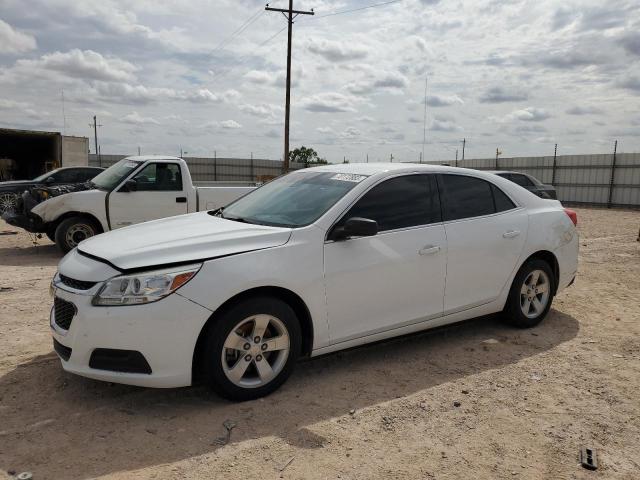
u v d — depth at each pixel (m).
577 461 3.00
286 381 3.92
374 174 4.38
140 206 9.58
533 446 3.15
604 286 7.35
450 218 4.64
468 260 4.65
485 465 2.94
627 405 3.69
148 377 3.31
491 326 5.39
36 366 4.17
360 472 2.84
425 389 3.89
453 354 4.61
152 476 2.77
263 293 3.65
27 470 2.79
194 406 3.55
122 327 3.25
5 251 10.10
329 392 3.81
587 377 4.16
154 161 9.72
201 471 2.82
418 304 4.39
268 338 3.70
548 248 5.26
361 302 4.05
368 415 3.48
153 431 3.22
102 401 3.60
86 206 9.22
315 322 3.84
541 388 3.94
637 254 10.33
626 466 2.96
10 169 31.42
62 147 26.03
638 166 28.34
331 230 3.95
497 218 4.95
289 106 28.38
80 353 3.32
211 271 3.44
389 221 4.27
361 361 4.42
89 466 2.85
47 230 9.59
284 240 3.78
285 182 4.90
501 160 36.56
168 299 3.30
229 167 41.09
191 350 3.37
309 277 3.77
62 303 3.54
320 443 3.12
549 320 5.63
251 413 3.46
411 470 2.88
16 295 6.37
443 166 4.83
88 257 3.67
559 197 32.75
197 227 4.07
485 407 3.63
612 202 29.77
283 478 2.77
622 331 5.30
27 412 3.44
